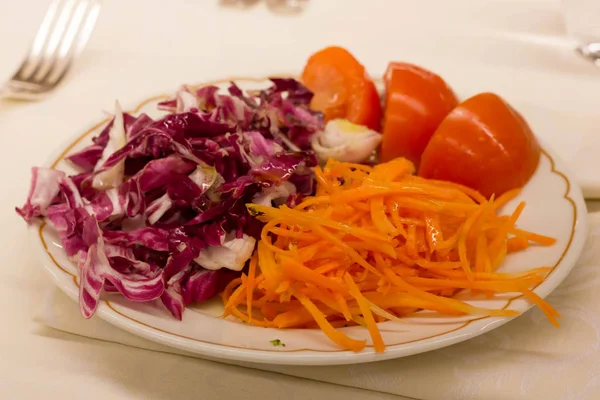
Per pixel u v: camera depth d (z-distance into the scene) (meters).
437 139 0.39
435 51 0.51
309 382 0.30
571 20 0.51
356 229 0.33
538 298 0.31
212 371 0.31
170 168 0.35
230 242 0.34
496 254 0.34
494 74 0.48
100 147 0.39
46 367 0.31
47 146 0.42
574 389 0.29
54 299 0.33
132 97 0.46
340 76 0.43
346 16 0.55
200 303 0.34
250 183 0.35
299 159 0.36
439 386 0.30
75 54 0.50
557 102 0.46
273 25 0.54
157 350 0.31
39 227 0.34
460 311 0.31
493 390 0.29
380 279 0.33
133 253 0.34
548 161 0.38
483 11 0.55
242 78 0.45
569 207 0.35
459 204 0.35
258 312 0.34
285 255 0.32
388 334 0.30
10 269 0.35
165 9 0.56
